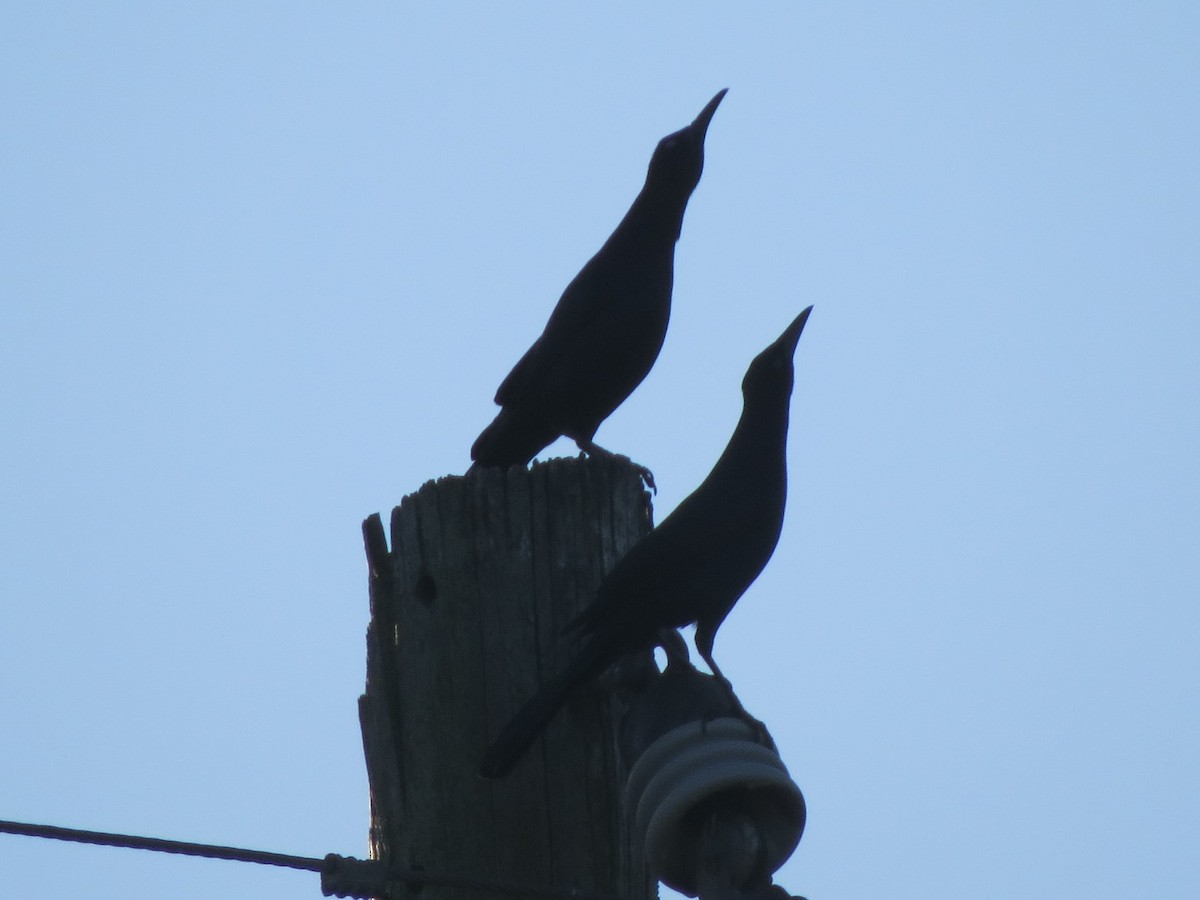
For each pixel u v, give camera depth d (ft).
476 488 34.24
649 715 30.89
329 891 32.35
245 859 32.91
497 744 31.60
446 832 32.86
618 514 34.55
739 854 28.35
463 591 33.68
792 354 37.86
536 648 33.47
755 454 37.09
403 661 33.83
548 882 32.60
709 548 35.58
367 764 34.78
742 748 29.32
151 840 32.73
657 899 33.50
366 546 35.37
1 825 32.58
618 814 33.04
